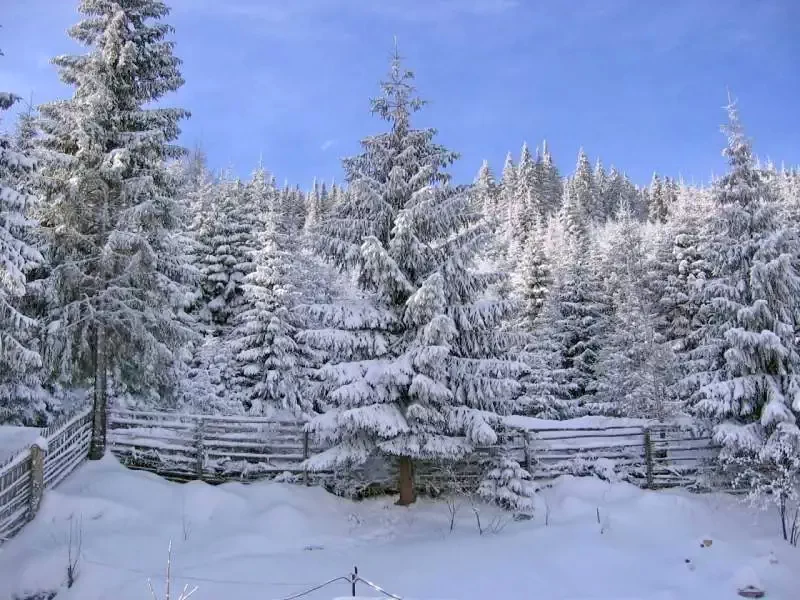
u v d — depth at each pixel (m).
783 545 10.54
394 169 12.97
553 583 8.67
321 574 8.93
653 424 16.36
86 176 12.91
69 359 12.98
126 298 13.59
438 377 12.29
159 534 10.51
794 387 13.09
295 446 14.69
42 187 12.88
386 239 13.19
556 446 15.20
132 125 14.20
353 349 12.61
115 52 13.41
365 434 12.94
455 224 13.08
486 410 13.46
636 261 26.30
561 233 46.88
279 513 11.58
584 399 28.00
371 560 9.78
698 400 15.04
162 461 14.38
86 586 7.87
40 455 10.73
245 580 8.47
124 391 15.77
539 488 14.07
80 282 13.15
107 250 12.55
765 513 12.62
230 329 26.05
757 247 14.04
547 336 29.62
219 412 19.70
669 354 21.75
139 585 7.99
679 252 27.25
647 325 22.48
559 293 31.56
